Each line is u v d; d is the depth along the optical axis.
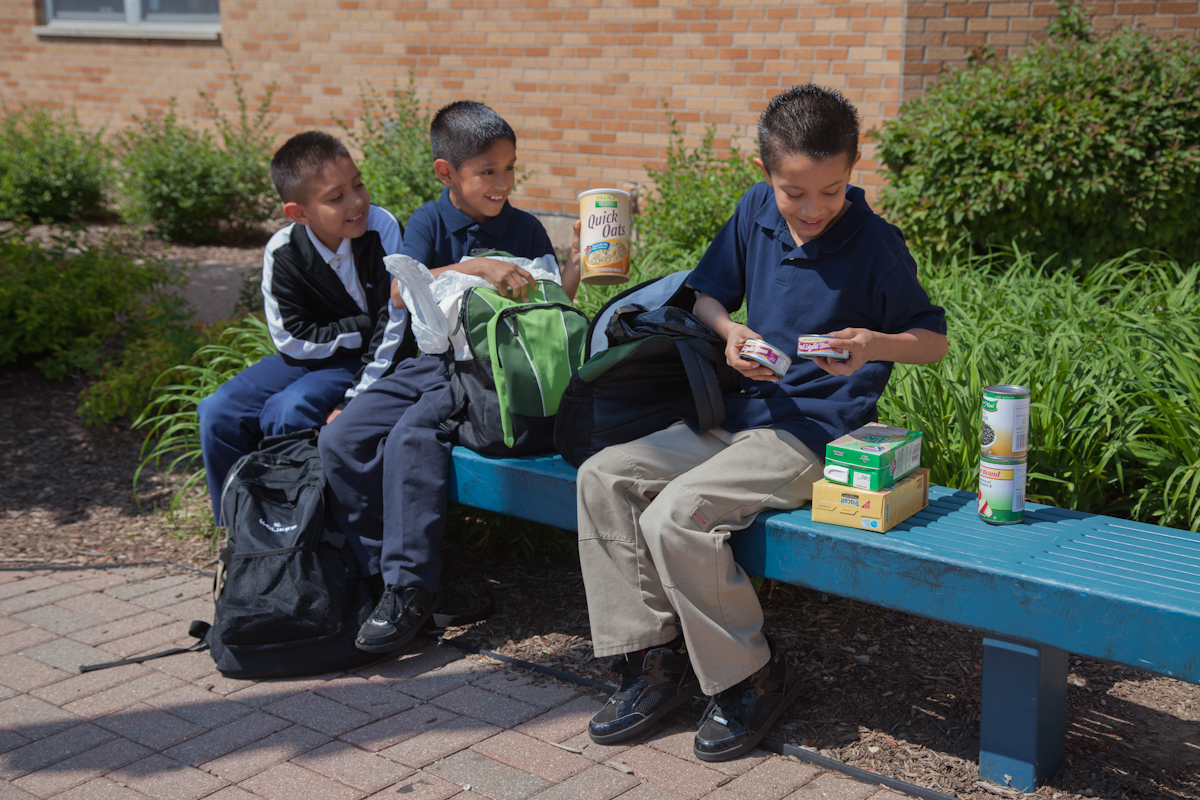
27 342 5.84
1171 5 6.39
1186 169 5.34
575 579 3.63
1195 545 2.34
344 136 9.78
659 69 7.95
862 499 2.43
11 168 9.73
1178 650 1.96
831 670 2.95
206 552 4.03
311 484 3.16
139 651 3.20
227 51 10.31
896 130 5.99
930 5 6.79
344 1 9.47
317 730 2.71
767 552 2.55
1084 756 2.50
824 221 2.54
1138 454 3.27
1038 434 3.30
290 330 3.59
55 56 11.57
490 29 8.70
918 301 2.62
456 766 2.51
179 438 4.56
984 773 2.40
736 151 6.88
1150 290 4.57
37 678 3.03
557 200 8.64
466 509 3.82
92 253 6.29
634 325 2.75
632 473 2.63
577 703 2.83
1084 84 5.61
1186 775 2.42
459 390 3.16
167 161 9.03
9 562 3.96
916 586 2.30
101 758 2.59
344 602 3.06
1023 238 5.64
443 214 3.49
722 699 2.57
